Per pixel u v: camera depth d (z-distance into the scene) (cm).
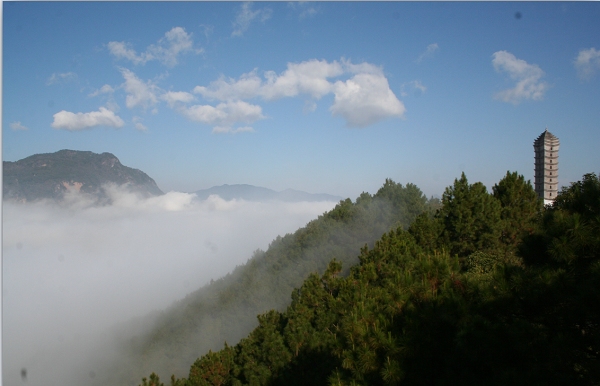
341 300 1459
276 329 1744
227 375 1695
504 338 573
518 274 626
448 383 613
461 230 1970
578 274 596
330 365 1337
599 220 596
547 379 534
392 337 675
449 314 649
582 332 584
